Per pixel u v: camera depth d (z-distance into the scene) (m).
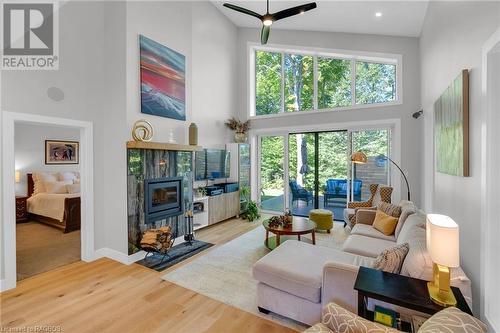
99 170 3.48
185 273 2.99
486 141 1.58
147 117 3.60
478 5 1.76
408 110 4.77
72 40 3.18
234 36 6.39
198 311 2.24
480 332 1.00
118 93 3.36
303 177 6.02
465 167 1.89
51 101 2.99
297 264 2.20
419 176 4.68
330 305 1.42
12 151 2.66
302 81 5.95
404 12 4.02
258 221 5.56
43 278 2.86
